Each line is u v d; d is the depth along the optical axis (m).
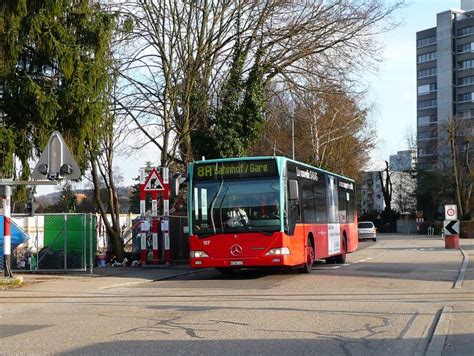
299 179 18.75
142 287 16.59
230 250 16.89
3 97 18.17
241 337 8.74
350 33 29.97
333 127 51.22
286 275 18.81
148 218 23.92
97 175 25.33
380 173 97.88
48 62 18.62
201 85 28.31
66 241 20.06
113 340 8.63
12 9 17.41
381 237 69.50
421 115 126.56
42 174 14.73
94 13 19.50
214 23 28.22
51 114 17.92
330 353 7.73
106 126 20.00
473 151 76.94
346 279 17.14
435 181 82.94
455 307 11.55
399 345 8.22
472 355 7.64
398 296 13.29
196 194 17.38
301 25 29.36
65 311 11.86
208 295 14.09
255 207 16.95
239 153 29.50
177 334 9.02
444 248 36.47
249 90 29.59
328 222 22.23
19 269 20.09
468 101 117.81
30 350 8.05
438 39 121.50
